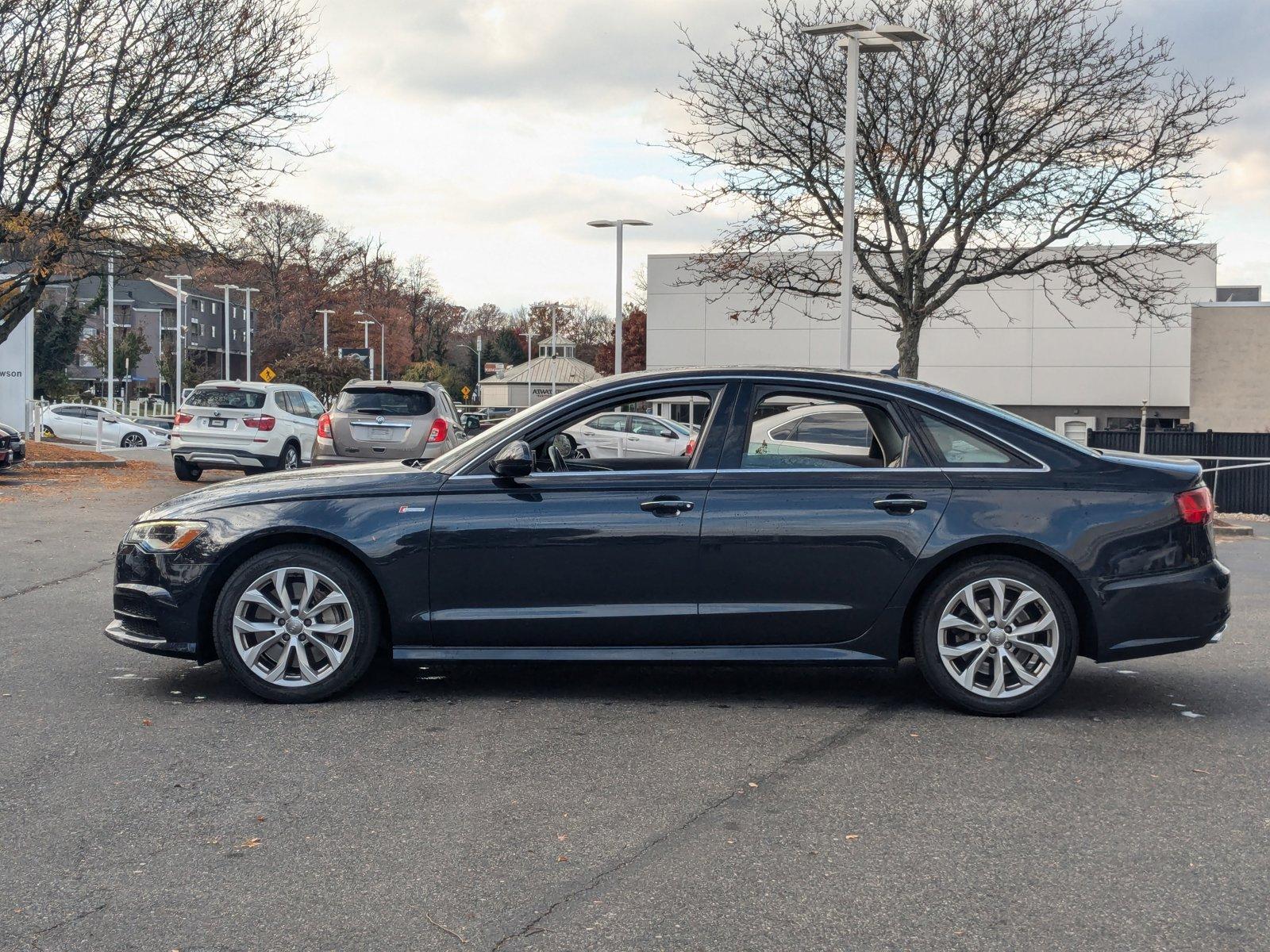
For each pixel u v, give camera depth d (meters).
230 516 5.75
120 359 80.81
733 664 5.66
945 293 21.61
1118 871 3.71
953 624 5.59
